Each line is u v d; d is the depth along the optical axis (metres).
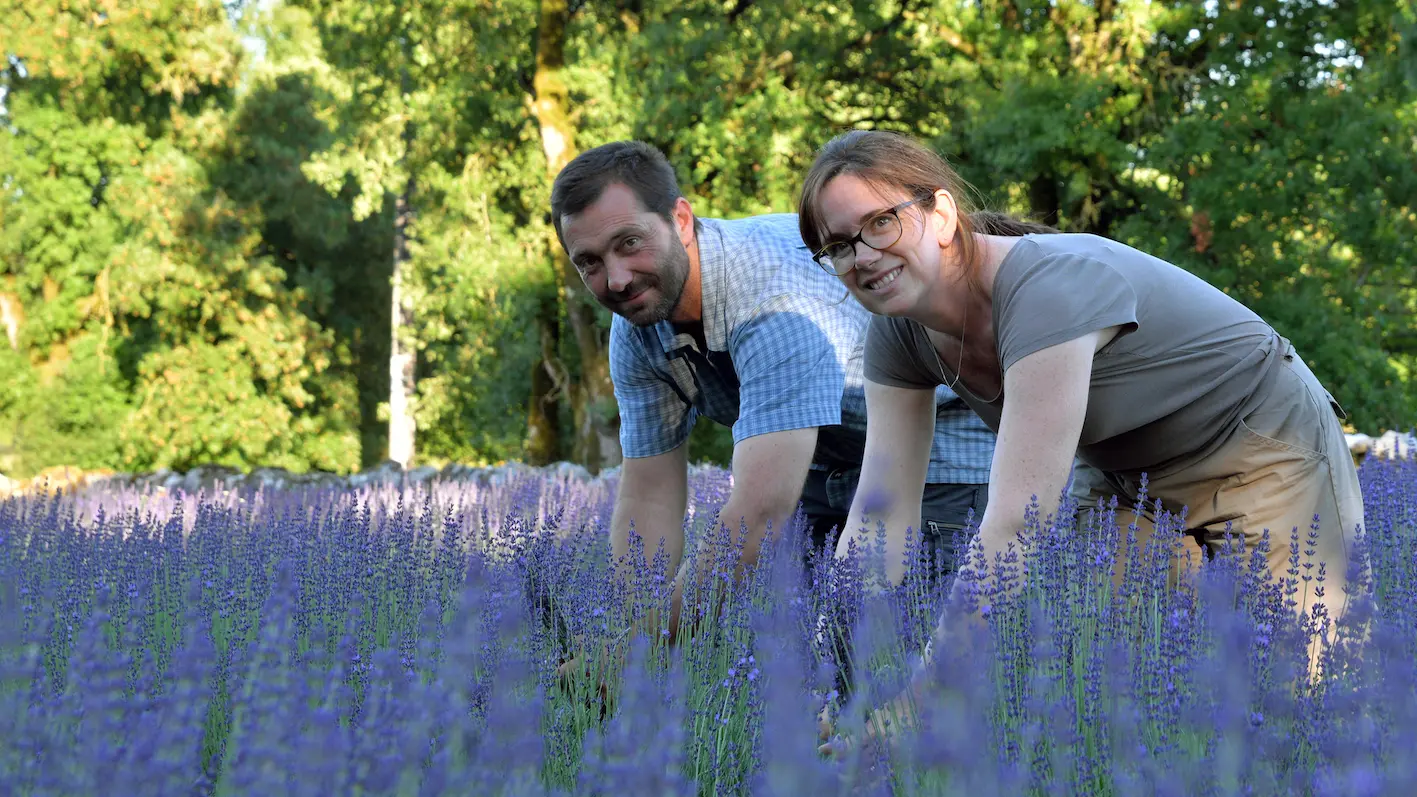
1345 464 3.34
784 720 1.77
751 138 20.52
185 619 3.34
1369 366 20.78
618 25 22.61
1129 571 2.86
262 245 36.53
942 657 2.11
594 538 4.52
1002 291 2.85
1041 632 2.30
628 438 4.02
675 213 3.51
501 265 22.45
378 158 24.23
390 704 1.98
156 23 31.28
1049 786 1.96
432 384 31.84
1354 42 20.86
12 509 6.80
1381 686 2.08
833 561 3.12
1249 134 20.06
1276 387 3.21
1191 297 3.14
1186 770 1.87
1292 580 2.81
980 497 4.07
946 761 1.81
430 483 10.58
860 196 2.79
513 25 22.53
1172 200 21.14
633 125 20.52
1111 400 3.10
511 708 1.88
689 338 3.71
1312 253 21.59
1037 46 21.22
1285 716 2.07
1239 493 3.24
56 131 31.47
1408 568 3.53
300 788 1.79
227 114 33.19
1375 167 19.38
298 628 3.09
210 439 31.48
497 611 2.92
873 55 23.34
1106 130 20.11
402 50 24.02
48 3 30.12
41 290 32.56
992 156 20.45
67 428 31.77
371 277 39.12
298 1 26.70
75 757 1.93
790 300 3.54
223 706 2.75
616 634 3.02
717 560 3.23
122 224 32.50
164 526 5.20
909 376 3.33
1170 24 20.03
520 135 23.41
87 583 4.05
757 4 21.53
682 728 2.29
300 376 33.69
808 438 3.47
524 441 29.11
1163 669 2.27
